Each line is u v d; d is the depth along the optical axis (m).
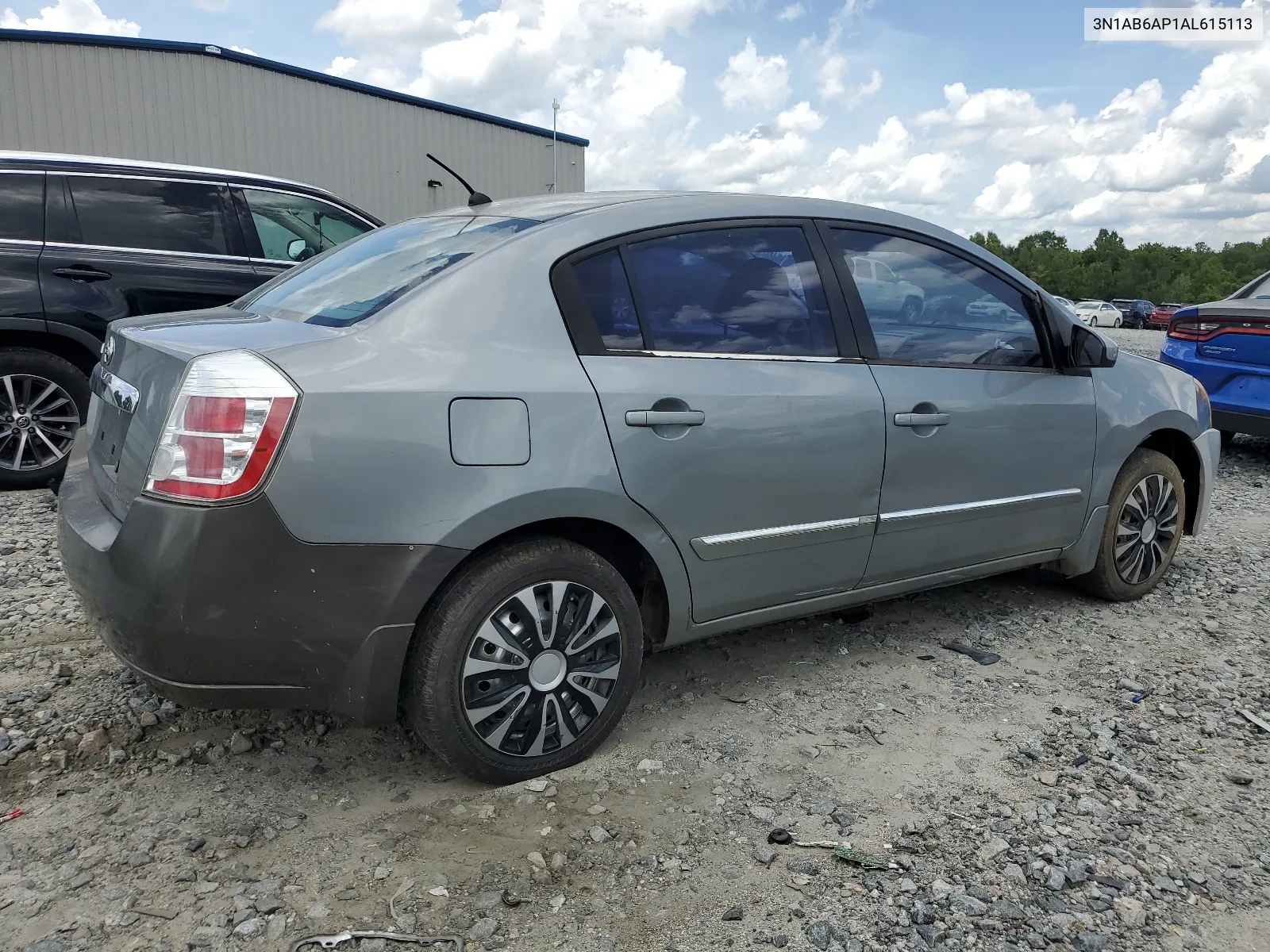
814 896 2.23
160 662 2.27
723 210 3.11
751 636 3.85
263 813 2.52
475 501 2.41
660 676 3.46
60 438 5.66
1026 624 4.05
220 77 16.86
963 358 3.55
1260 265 154.00
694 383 2.83
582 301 2.72
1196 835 2.52
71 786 2.61
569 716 2.72
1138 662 3.66
